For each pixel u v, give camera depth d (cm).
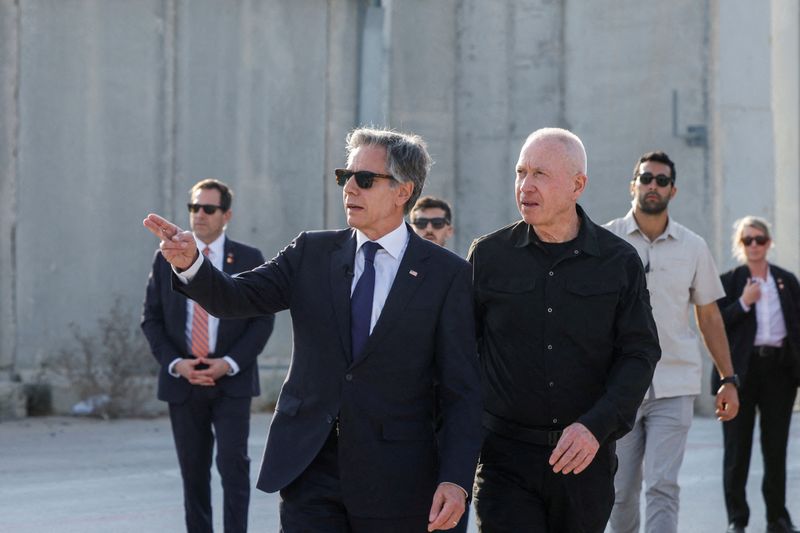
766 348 855
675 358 661
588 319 483
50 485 974
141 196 1443
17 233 1393
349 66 1545
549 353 484
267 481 432
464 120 1611
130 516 861
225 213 737
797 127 1791
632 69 1525
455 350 435
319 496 430
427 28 1591
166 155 1454
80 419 1359
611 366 489
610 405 459
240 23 1488
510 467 489
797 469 1112
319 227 1528
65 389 1382
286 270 446
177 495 941
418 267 438
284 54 1509
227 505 705
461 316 439
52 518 849
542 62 1581
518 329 488
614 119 1538
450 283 440
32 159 1399
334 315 433
